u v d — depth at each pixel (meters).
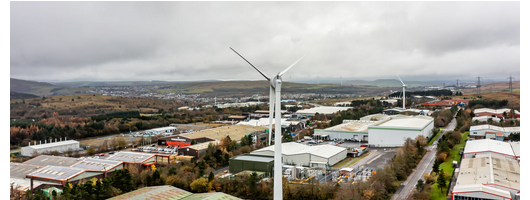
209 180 120.94
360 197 100.38
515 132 187.25
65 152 192.75
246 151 176.12
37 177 124.12
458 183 104.25
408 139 174.88
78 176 125.81
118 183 116.12
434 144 188.62
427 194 101.94
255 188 115.25
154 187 110.81
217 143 191.62
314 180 115.50
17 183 126.25
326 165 145.12
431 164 144.88
